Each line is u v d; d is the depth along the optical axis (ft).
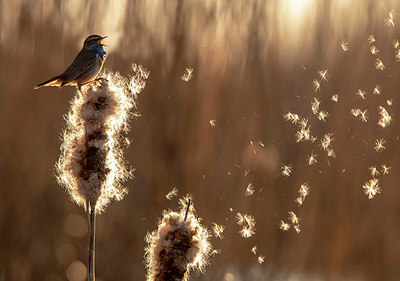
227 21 40.27
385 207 39.45
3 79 39.27
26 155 39.34
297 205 38.99
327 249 39.29
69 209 39.93
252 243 37.96
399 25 39.40
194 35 40.06
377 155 39.40
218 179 38.93
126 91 18.97
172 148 38.99
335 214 39.50
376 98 39.55
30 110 39.70
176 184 38.58
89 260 17.13
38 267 38.88
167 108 39.24
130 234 38.50
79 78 25.04
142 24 39.60
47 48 40.09
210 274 36.70
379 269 39.04
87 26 39.40
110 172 17.88
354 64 40.04
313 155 39.45
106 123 17.88
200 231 15.28
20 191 39.22
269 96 39.83
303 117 39.60
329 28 40.81
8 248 38.65
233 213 38.37
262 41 40.09
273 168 39.06
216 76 40.09
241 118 39.78
